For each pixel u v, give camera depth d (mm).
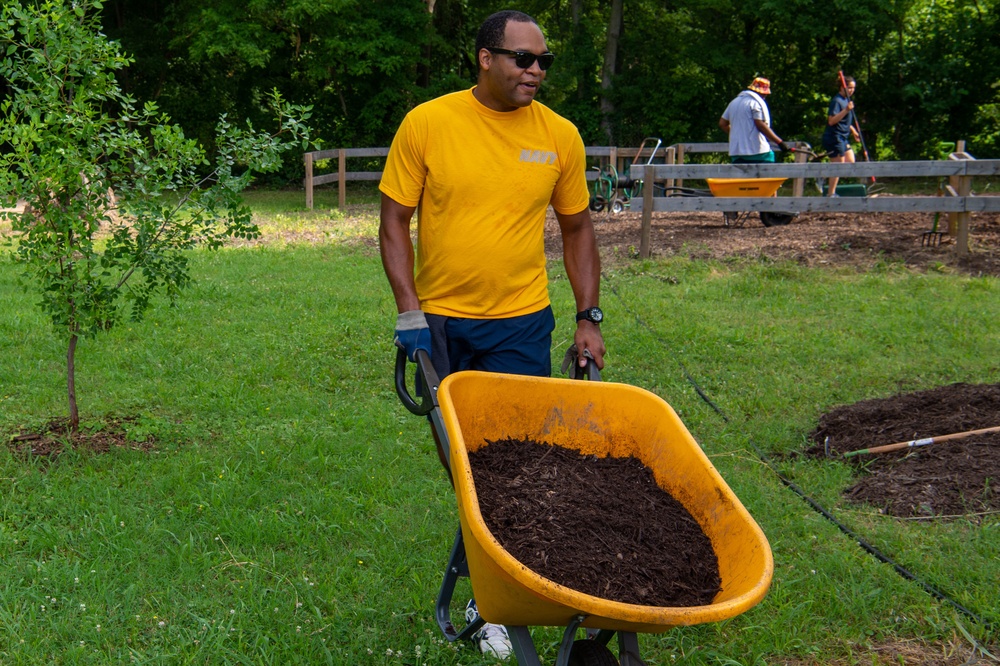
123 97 5426
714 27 24359
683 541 2715
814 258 10922
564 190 3504
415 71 25688
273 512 4355
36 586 3641
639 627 2342
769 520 4473
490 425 3088
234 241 13086
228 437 5406
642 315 8570
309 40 23297
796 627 3553
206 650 3271
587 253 3602
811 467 5242
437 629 3457
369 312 8711
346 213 17234
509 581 2287
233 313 8531
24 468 4816
